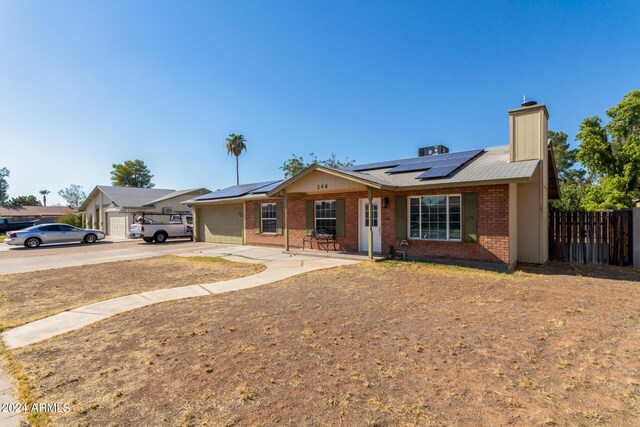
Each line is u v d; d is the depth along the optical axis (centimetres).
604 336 450
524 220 1056
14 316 576
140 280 889
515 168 958
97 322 537
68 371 370
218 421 278
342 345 429
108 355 410
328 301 639
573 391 317
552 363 374
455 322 510
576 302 613
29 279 917
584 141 1834
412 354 401
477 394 313
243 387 330
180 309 602
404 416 281
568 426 266
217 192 2133
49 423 277
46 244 1955
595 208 1753
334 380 342
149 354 411
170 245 1873
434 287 741
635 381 335
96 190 3009
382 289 729
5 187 6669
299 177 1259
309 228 1445
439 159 1317
